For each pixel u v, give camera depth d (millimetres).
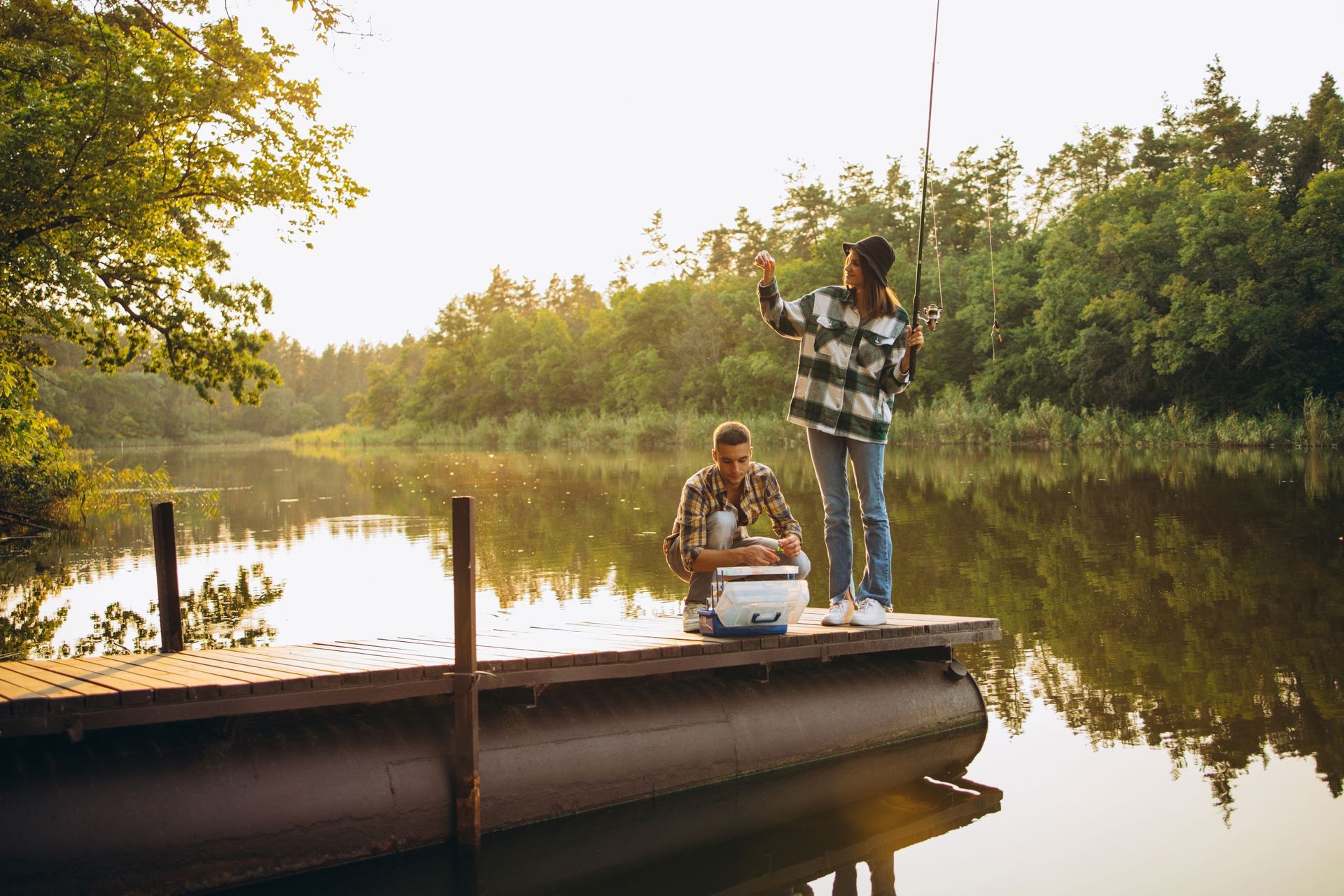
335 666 4023
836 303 4902
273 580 9977
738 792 4527
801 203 65875
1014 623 7273
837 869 3734
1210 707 5305
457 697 3967
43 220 11203
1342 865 3527
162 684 3619
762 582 4602
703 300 59250
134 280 13656
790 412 4953
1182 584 8484
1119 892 3400
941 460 27609
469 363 82750
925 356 45406
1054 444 34812
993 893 3465
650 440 51000
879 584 5113
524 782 4141
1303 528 11461
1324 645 6406
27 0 11516
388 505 18734
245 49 12438
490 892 3623
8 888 3270
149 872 3471
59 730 3352
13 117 10453
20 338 13680
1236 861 3594
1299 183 39219
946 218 58781
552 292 102125
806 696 4980
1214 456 25859
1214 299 31953
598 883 3689
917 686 5289
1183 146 45875
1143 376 35969
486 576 9852
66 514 16641
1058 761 4676
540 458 40562
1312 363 32156
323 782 3789
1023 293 41688
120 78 11016
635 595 8672
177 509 18391
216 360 14352
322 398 138500
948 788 4473
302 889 3631
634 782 4391
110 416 90000
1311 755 4570
